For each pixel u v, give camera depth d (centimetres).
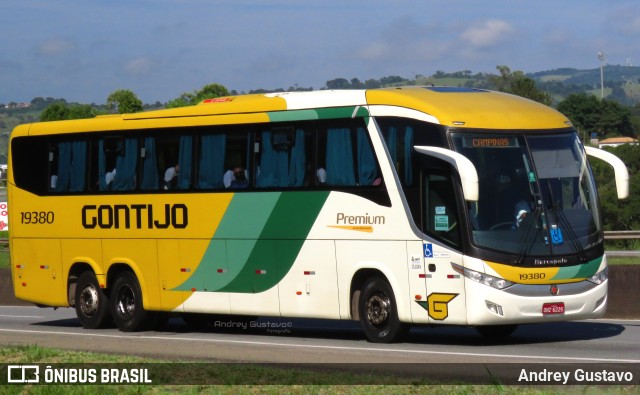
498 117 1873
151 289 2302
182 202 2238
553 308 1817
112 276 2394
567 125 1933
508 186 1836
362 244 1942
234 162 2152
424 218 1859
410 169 1878
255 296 2116
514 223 1822
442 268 1834
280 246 2069
